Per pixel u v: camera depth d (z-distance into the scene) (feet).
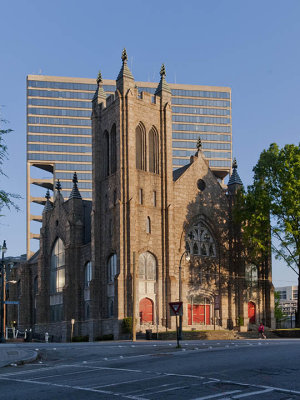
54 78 518.37
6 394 55.93
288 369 68.59
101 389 57.62
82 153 510.58
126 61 216.54
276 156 214.69
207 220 231.30
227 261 234.58
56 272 259.60
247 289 235.40
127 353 106.22
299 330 208.33
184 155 533.96
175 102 544.62
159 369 73.77
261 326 193.16
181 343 136.15
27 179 501.97
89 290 229.86
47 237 269.64
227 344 129.29
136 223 205.77
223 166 542.98
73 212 242.37
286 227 203.00
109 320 206.90
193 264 222.48
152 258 209.77
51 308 260.42
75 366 84.43
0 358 96.17
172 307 118.32
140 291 202.80
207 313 223.51
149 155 217.97
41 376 72.49
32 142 503.20
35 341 237.66
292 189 203.10
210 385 57.88
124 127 209.46
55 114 511.81
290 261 212.43
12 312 316.19
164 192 216.74
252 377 62.80
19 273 308.81
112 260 211.20
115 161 215.31
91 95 523.29
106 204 216.54
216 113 552.41
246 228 221.46
